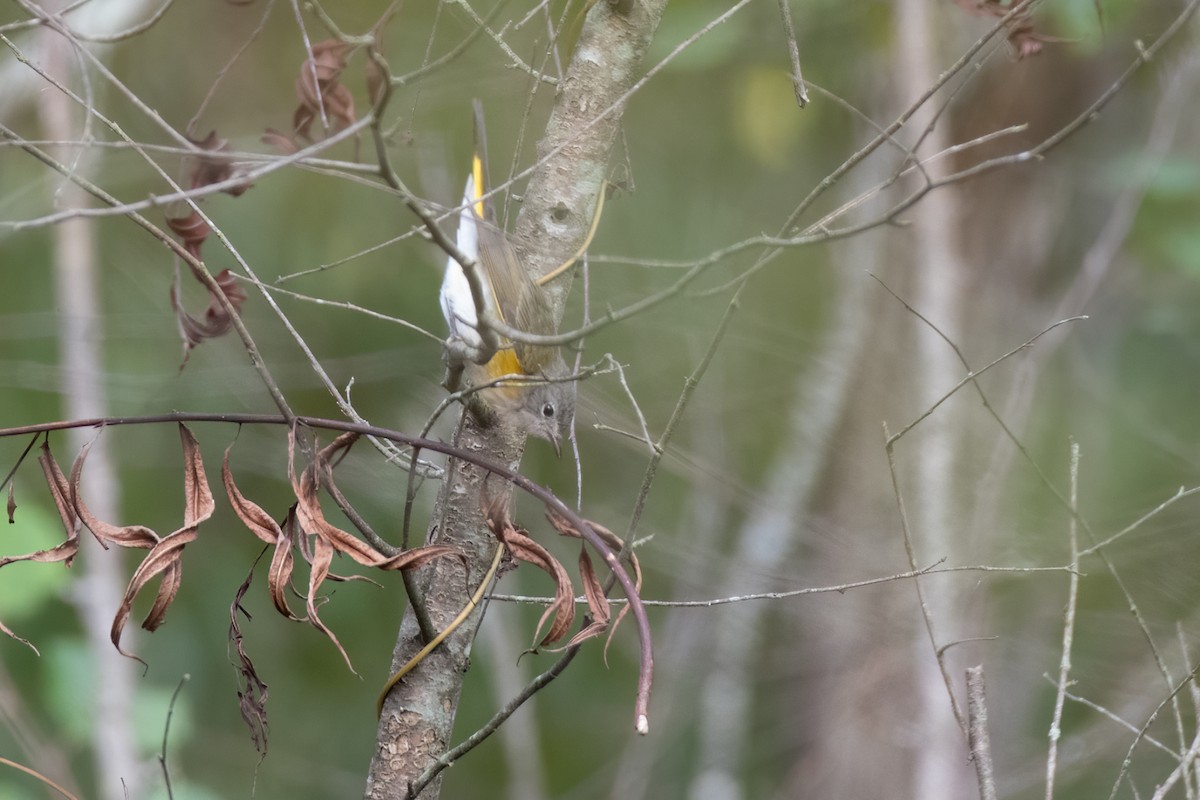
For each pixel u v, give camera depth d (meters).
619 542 5.27
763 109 12.02
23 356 11.76
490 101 10.52
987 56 5.76
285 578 4.88
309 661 12.45
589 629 4.96
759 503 11.41
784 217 12.99
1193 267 11.48
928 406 11.59
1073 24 10.49
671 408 11.18
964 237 12.57
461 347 5.82
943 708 11.36
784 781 12.51
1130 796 9.94
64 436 11.41
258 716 4.95
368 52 4.21
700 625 12.94
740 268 12.19
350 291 11.36
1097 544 6.09
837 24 12.32
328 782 12.12
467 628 6.00
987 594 10.91
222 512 12.30
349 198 11.29
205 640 12.23
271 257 11.41
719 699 12.51
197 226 6.45
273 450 11.55
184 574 12.27
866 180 12.91
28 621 11.47
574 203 6.52
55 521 9.85
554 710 13.18
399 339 11.41
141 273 11.74
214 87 6.44
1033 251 12.59
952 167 12.35
